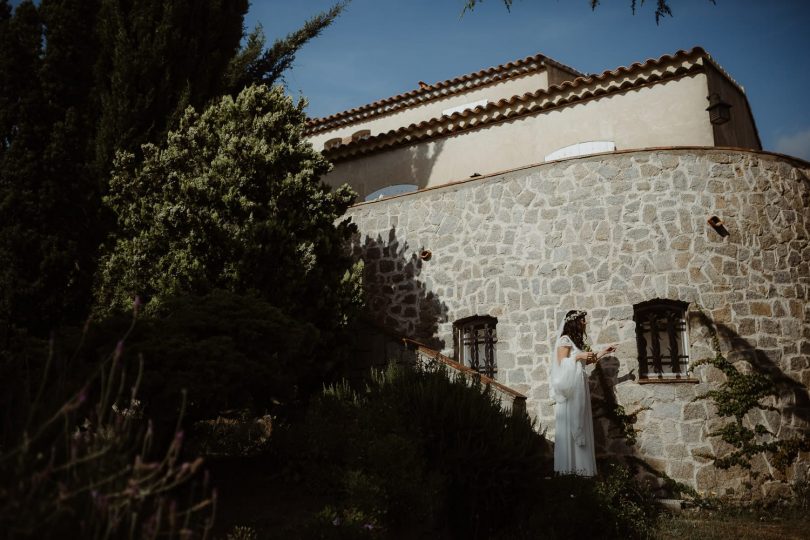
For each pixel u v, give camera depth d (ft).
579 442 26.55
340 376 32.30
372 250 40.09
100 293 28.66
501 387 29.96
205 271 28.30
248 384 21.74
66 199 29.58
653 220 31.63
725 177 32.04
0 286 27.45
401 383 25.43
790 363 30.55
